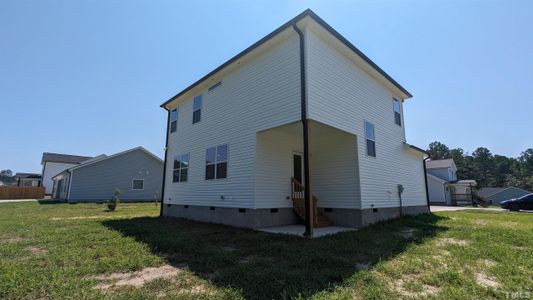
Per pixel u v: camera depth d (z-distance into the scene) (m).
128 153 25.72
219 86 10.85
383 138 10.94
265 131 8.62
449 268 3.88
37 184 46.94
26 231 7.23
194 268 3.96
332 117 8.09
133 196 25.41
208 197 10.34
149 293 2.94
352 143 9.23
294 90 7.61
